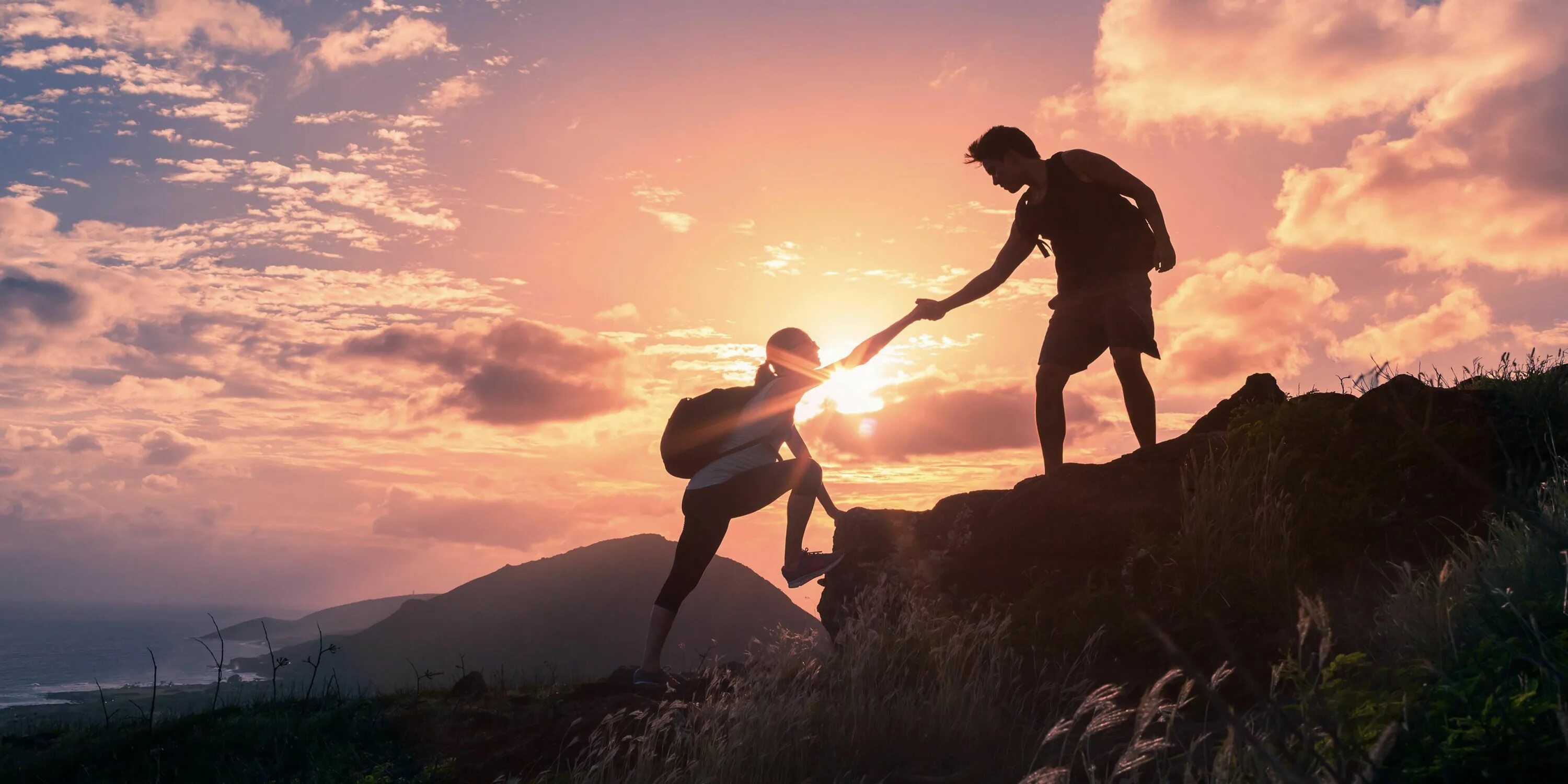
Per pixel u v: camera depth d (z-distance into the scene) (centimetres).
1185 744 307
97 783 480
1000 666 423
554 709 502
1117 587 469
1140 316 559
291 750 495
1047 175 571
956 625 483
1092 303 573
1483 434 462
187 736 525
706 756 363
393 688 596
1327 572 432
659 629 493
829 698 426
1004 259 595
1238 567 434
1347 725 210
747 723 376
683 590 495
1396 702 229
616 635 14350
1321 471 484
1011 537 535
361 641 13262
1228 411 595
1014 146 580
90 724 586
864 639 471
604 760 371
